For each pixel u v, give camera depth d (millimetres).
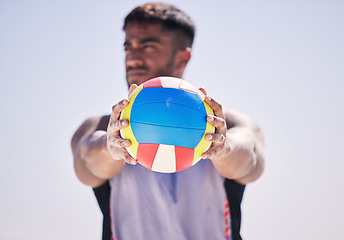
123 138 2023
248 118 2691
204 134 2012
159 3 2871
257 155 2533
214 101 2064
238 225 2523
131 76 2736
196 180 2492
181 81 2080
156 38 2727
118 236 2492
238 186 2541
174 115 1943
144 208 2484
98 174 2439
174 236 2463
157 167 2016
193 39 2971
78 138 2742
